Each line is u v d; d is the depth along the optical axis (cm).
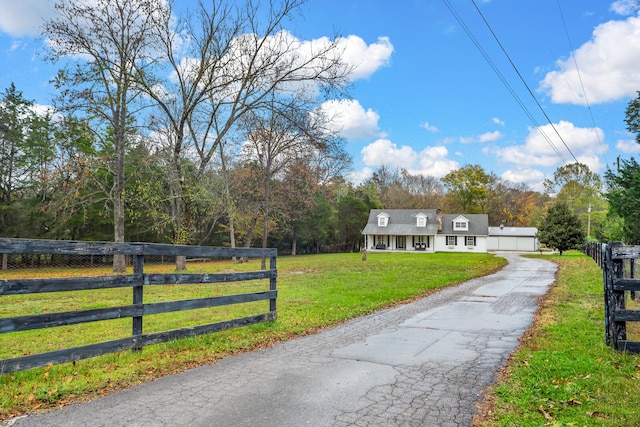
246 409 398
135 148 2600
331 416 383
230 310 986
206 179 2483
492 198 7825
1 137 2722
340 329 785
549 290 1385
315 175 3719
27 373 481
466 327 799
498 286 1524
